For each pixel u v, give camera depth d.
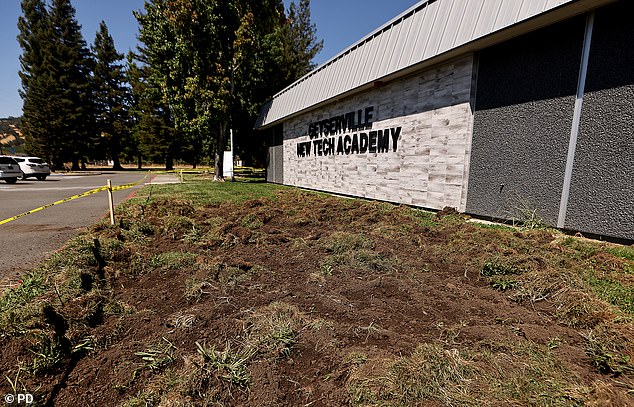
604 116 3.81
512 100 4.89
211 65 15.10
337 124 9.78
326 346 1.78
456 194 5.91
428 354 1.63
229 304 2.30
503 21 4.42
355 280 2.75
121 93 38.19
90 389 1.48
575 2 3.62
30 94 30.83
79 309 2.08
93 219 5.81
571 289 2.34
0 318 1.83
